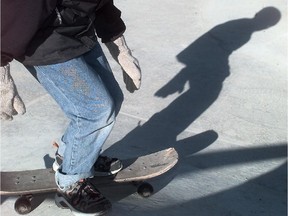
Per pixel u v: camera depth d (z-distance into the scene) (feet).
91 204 5.62
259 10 11.30
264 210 6.21
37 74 5.25
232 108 8.28
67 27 4.97
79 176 5.56
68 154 5.49
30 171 6.03
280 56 9.83
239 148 7.36
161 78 9.04
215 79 9.05
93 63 5.56
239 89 8.80
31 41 4.91
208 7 11.75
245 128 7.81
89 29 5.22
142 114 8.03
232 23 10.98
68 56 5.04
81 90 5.20
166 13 11.59
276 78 9.20
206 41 10.34
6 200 6.20
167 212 6.01
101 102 5.27
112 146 7.23
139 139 7.43
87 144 5.42
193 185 6.54
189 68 9.37
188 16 11.43
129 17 11.34
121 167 6.07
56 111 8.11
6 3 4.58
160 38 10.44
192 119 7.96
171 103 8.33
